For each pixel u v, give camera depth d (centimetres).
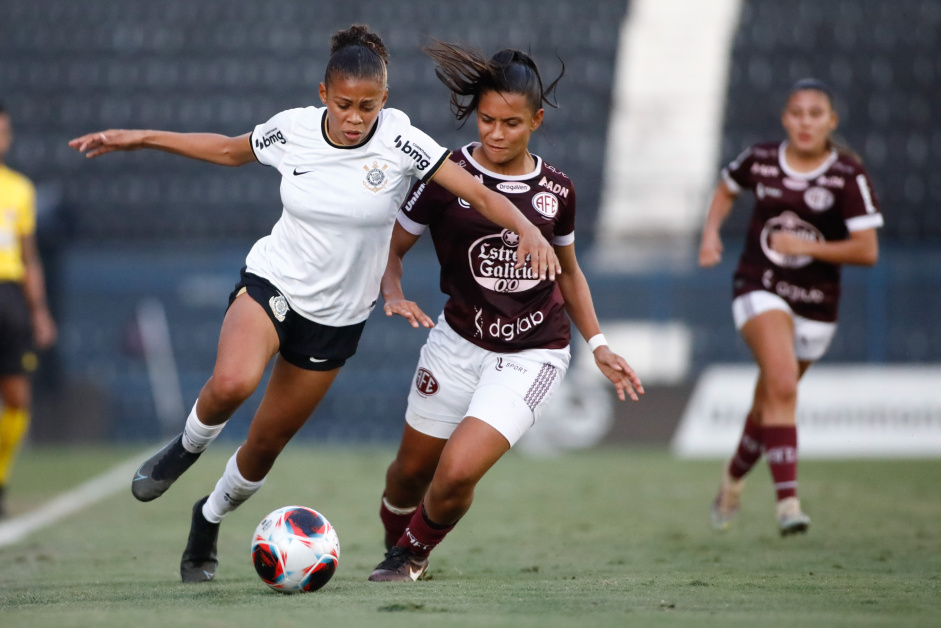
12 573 1794
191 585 1550
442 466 1478
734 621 1133
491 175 1546
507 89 1461
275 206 6219
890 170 6225
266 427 1540
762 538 2234
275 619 1142
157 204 6222
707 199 6100
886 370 4566
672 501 3020
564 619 1149
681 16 6856
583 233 6009
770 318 2267
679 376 5206
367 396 5400
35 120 6550
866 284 5234
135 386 5412
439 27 6781
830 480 3581
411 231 1598
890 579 1552
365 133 1428
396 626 1095
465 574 1675
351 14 6838
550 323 1598
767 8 6875
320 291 1476
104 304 5459
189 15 6875
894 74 6625
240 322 1454
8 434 2988
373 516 2691
